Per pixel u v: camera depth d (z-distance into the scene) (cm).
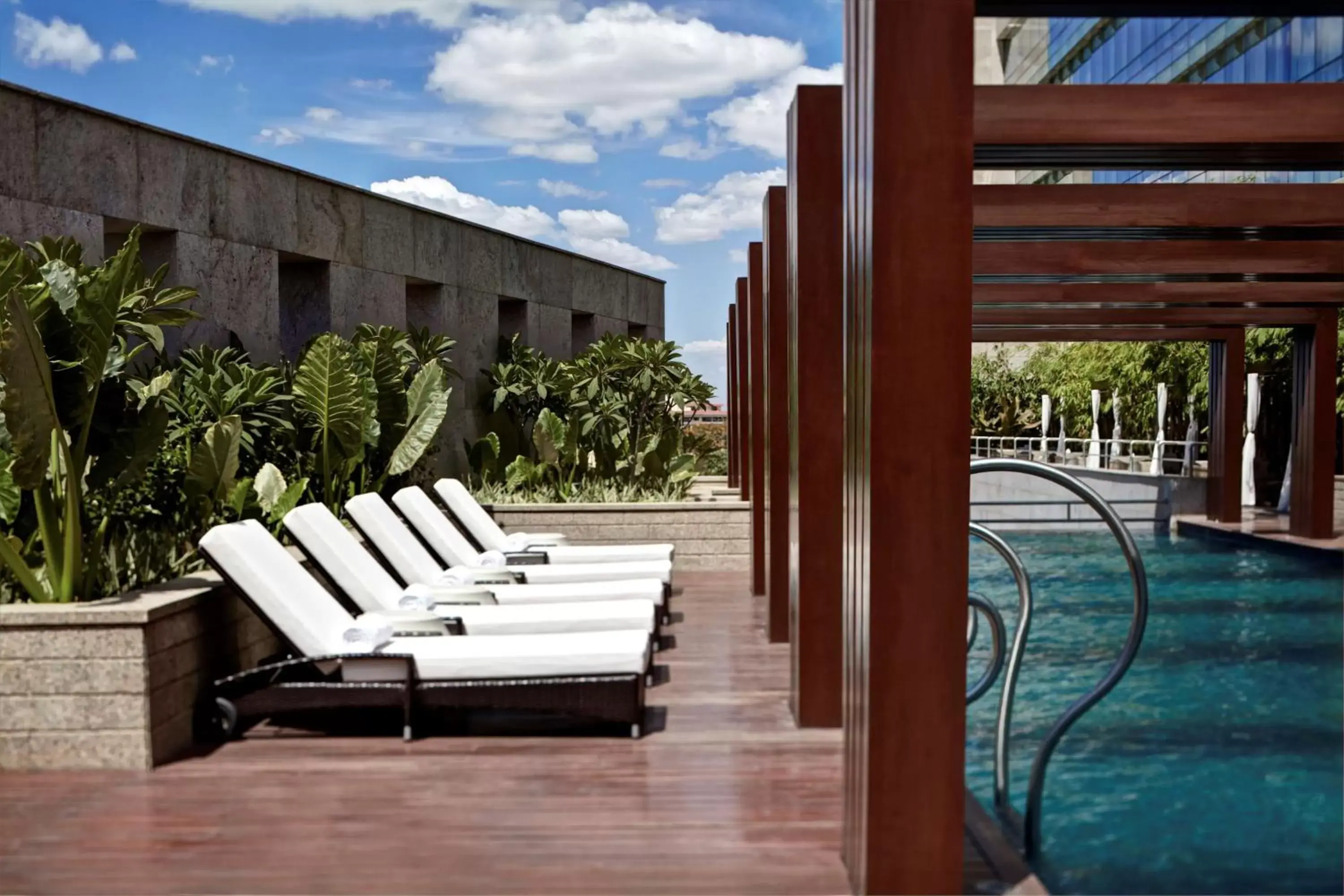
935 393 352
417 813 470
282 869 412
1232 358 1639
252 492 877
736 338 1623
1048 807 487
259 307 1299
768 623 816
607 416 1667
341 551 734
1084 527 1847
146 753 538
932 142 347
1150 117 642
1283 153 704
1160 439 2045
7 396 534
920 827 361
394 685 577
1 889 398
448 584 795
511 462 1747
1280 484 1989
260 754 562
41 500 575
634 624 666
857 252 377
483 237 1800
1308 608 1027
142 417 624
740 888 388
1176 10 403
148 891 395
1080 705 421
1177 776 532
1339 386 1862
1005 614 999
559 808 473
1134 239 959
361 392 1097
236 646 643
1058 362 3061
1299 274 1098
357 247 1478
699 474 2044
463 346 1748
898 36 345
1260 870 413
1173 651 831
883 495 354
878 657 358
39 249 878
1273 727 621
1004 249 984
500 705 576
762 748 559
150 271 1192
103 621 534
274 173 1323
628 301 2372
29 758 538
